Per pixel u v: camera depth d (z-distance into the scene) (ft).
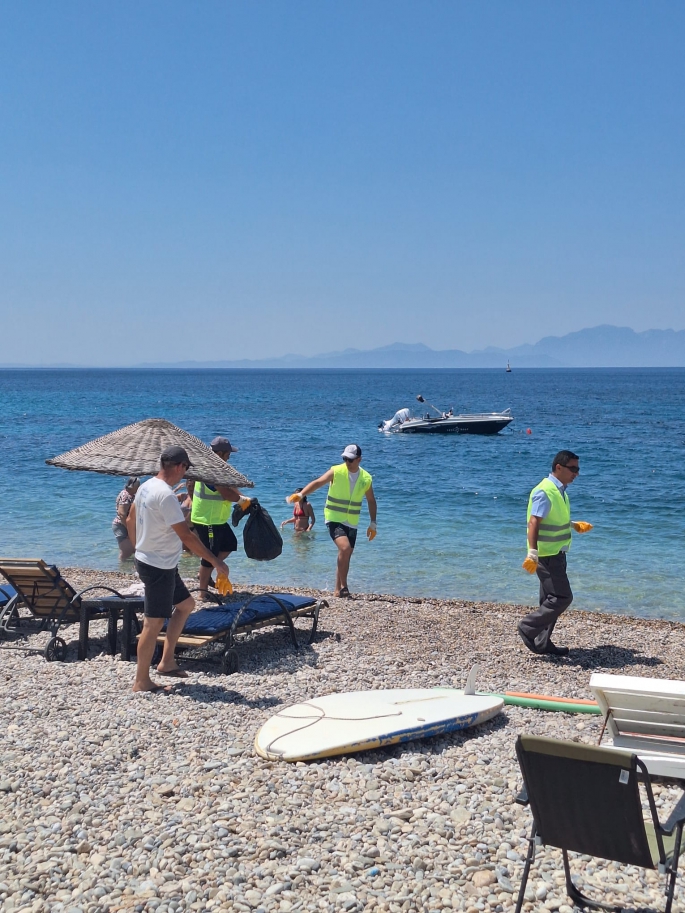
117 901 12.71
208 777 16.90
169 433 30.94
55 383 602.44
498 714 21.72
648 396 385.09
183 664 25.91
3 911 12.42
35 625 30.89
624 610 38.93
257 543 32.24
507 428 181.06
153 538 22.07
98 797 15.97
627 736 17.79
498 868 13.66
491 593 41.57
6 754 17.81
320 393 425.28
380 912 12.50
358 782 16.93
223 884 13.12
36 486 77.66
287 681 24.04
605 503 72.08
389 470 98.17
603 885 13.24
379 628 31.55
